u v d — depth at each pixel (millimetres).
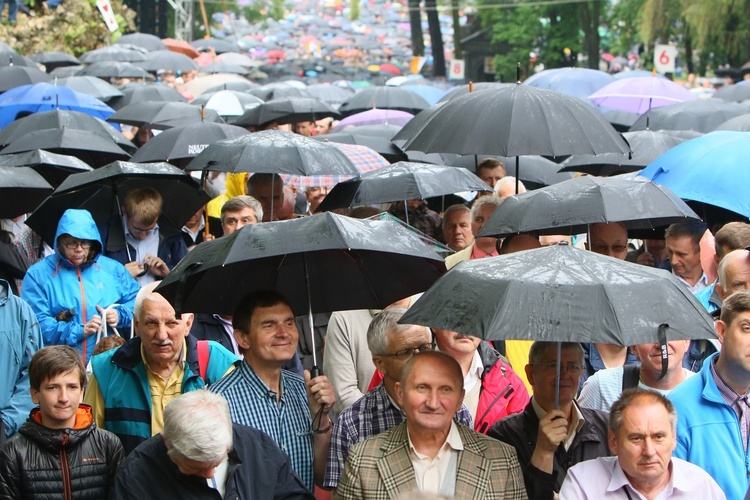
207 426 9641
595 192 13094
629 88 32688
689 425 10875
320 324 15094
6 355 13703
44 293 15805
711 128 26812
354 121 31672
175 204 18641
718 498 9883
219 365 12594
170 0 94562
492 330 8609
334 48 148375
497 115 14266
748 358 10617
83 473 11227
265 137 16250
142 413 12047
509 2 118375
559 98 14531
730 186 15109
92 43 62188
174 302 10773
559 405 10570
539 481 10117
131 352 12219
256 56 140000
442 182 16641
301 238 10062
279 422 11016
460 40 128000
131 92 35750
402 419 10984
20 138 22156
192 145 21656
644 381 12109
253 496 10133
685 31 97125
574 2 112250
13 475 11094
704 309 9055
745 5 90812
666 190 13367
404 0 165625
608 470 9977
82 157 23281
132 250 17906
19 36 59469
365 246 10039
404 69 142125
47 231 18391
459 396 9906
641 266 9312
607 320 8602
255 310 10828
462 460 9992
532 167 23250
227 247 10188
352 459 10094
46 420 11234
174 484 9883
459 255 16422
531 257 9297
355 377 13523
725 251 14219
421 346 10898
